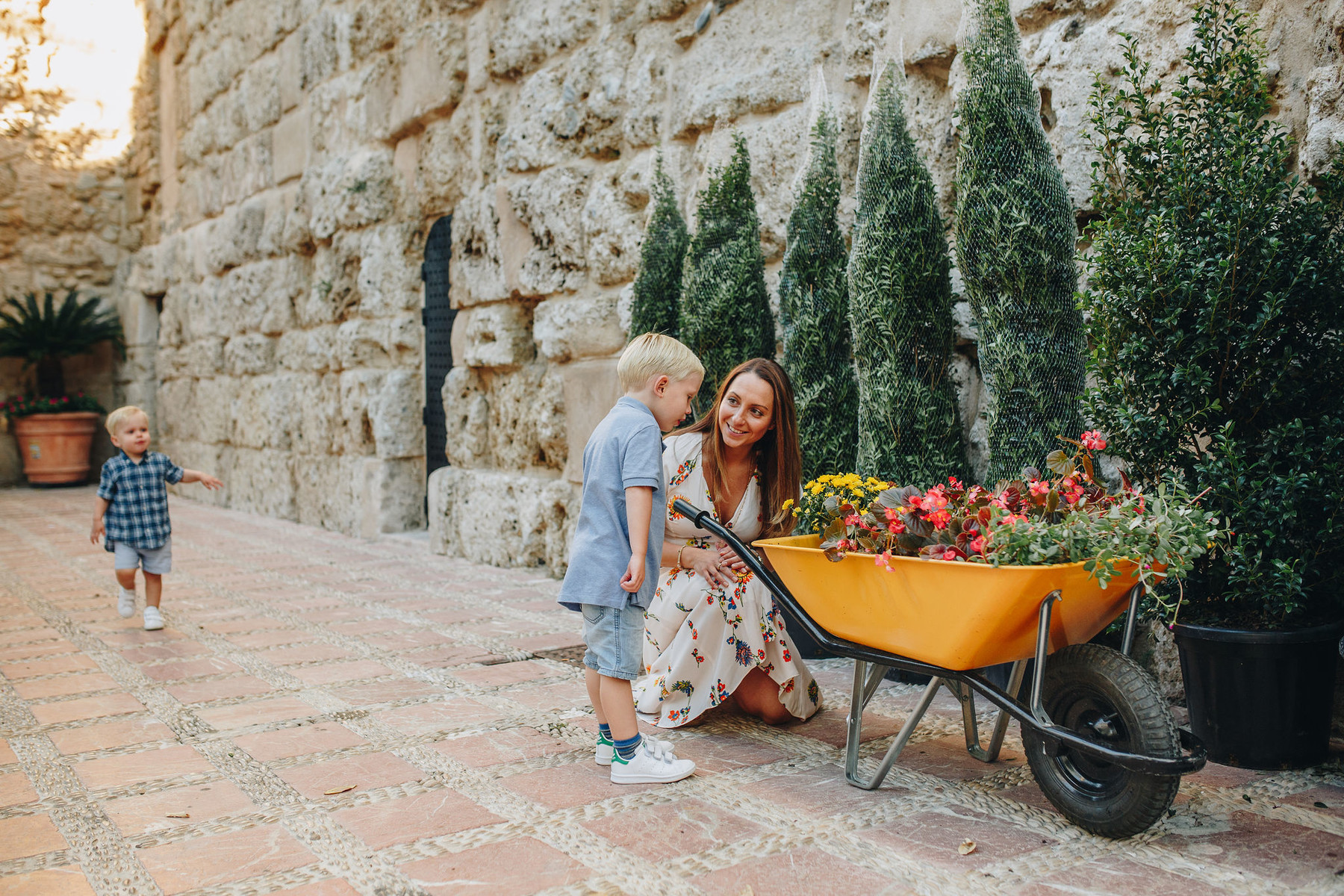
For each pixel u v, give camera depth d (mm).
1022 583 2160
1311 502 2684
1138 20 3410
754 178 4816
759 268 4469
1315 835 2324
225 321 10883
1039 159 3391
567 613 5152
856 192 4148
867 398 3748
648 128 5480
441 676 3939
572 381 5965
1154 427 2854
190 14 11562
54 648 4516
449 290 7664
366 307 8148
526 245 6363
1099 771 2365
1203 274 2750
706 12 5129
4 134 13391
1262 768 2730
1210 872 2146
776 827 2420
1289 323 2775
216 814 2570
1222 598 2832
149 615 4891
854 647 2580
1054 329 3365
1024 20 3793
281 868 2248
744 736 3139
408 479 8055
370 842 2375
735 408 2965
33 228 13641
